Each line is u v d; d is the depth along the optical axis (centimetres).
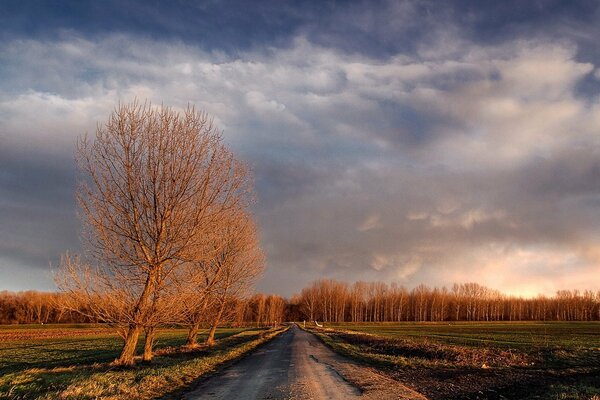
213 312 3447
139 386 1387
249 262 3478
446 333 6366
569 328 7775
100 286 1727
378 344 3747
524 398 1331
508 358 2428
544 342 4000
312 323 14425
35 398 1152
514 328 8050
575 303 15338
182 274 1945
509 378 1762
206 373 1911
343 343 4169
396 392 1423
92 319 1781
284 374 1883
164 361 2075
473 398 1345
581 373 1892
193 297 2011
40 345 5031
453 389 1505
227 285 3325
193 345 3039
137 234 1811
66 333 8012
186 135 1927
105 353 3622
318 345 4006
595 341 4216
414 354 2873
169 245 1853
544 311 15462
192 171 1916
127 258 1797
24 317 12206
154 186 1862
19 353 3919
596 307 15400
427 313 15850
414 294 16200
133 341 1839
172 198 1873
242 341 4312
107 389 1282
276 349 3500
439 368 2091
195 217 1917
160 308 1825
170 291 1877
